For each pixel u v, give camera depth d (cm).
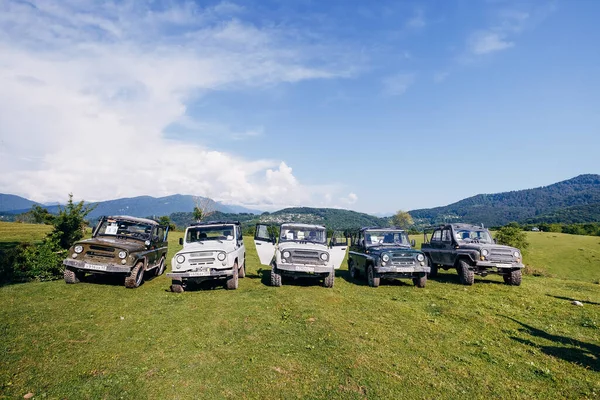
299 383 476
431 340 655
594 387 470
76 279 1105
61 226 1358
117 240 1182
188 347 603
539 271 1927
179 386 464
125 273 1082
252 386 467
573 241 6569
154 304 895
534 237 7194
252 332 686
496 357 574
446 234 1421
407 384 476
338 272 1725
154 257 1305
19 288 991
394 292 1119
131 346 601
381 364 539
